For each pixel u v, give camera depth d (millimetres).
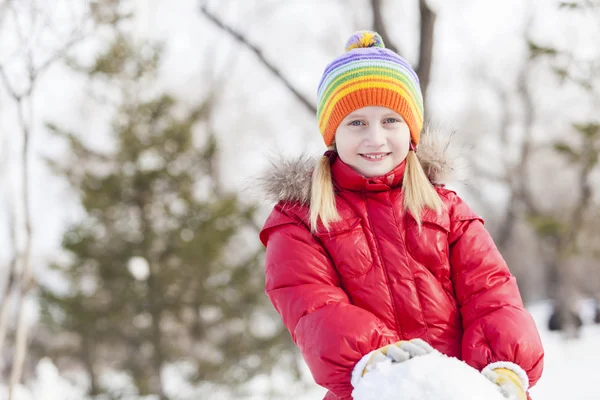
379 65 2262
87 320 9664
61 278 10406
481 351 1951
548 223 10336
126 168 9984
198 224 9953
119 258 9594
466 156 2596
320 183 2211
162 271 9672
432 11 7020
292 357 10336
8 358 12094
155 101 10109
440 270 2158
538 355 1951
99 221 9930
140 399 9797
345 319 1917
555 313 15469
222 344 10133
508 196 19875
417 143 2371
